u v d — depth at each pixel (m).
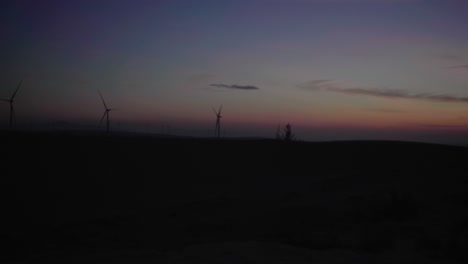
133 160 48.09
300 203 27.05
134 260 12.67
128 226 21.20
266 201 28.86
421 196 26.58
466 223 17.62
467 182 34.44
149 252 14.02
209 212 25.05
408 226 18.45
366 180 37.12
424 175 40.03
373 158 59.56
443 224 18.73
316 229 19.05
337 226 19.61
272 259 12.62
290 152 62.34
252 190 36.72
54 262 13.08
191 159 52.50
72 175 38.72
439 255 13.86
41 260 13.61
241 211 25.03
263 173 50.16
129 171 43.47
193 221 22.34
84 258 13.41
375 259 13.20
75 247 16.77
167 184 39.28
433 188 30.67
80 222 22.23
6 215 24.11
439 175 39.97
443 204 24.06
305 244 15.88
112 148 51.53
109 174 40.84
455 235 15.11
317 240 15.95
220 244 14.80
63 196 30.94
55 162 42.59
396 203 21.39
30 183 34.06
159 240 18.17
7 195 29.62
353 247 15.19
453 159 57.66
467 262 13.08
